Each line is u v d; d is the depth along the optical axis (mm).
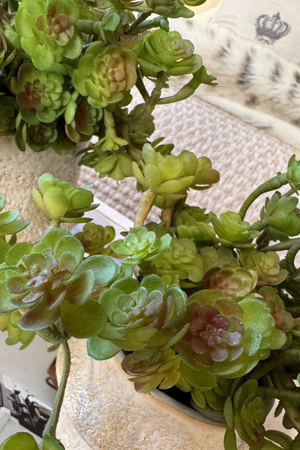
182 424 520
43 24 528
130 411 537
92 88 551
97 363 562
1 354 700
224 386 512
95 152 634
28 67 572
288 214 553
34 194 530
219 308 464
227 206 938
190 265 526
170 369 484
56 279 418
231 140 1013
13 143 611
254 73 965
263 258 544
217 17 965
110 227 583
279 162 994
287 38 921
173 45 551
